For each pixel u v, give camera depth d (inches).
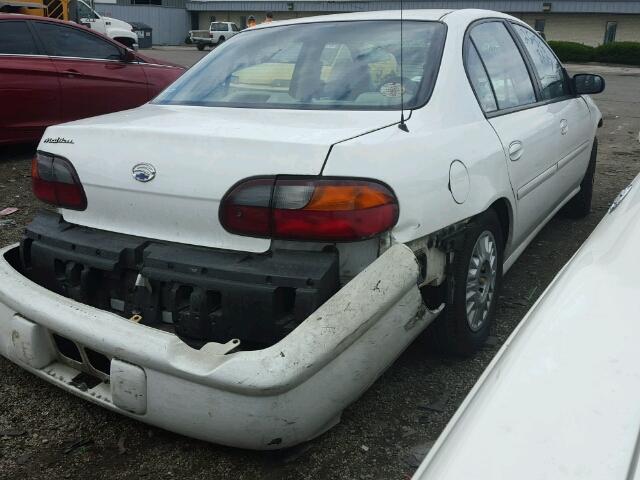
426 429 99.1
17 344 96.0
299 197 82.4
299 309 81.4
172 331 89.7
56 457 94.1
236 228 86.2
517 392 46.6
